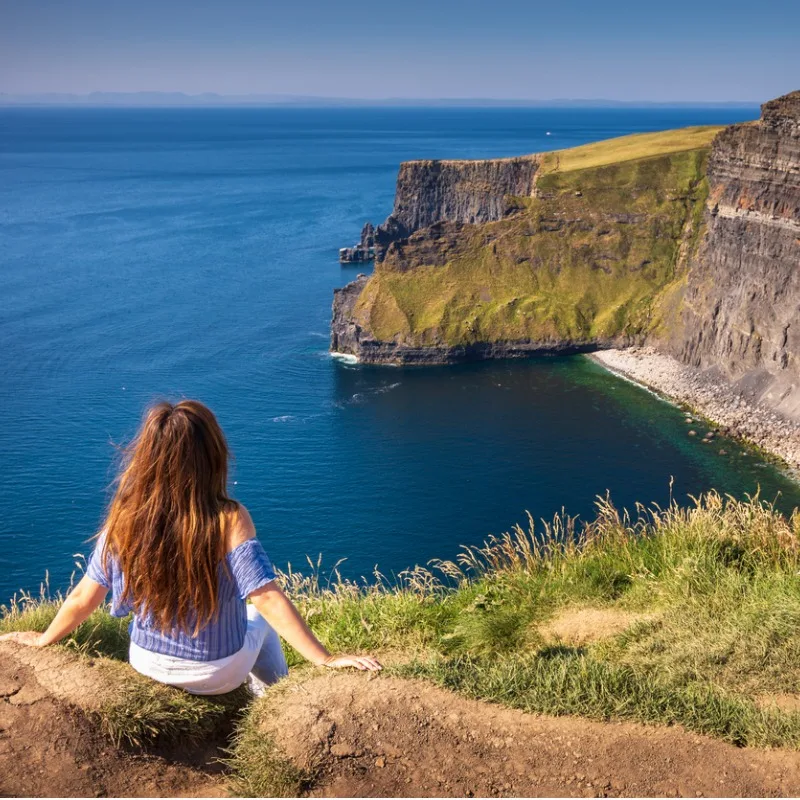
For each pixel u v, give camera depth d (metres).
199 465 4.06
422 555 48.00
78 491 55.81
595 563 9.01
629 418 72.38
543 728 4.60
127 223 193.62
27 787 3.92
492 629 7.38
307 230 183.12
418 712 4.54
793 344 70.56
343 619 7.77
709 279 84.50
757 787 4.33
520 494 56.62
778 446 63.84
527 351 95.00
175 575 4.09
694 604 7.64
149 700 4.30
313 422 72.00
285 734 4.31
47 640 4.64
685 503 54.66
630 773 4.36
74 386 81.00
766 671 6.08
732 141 79.25
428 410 75.88
